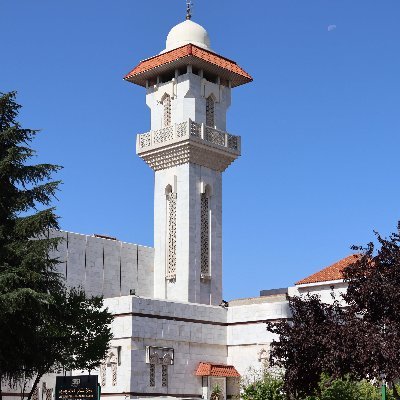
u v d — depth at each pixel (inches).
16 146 1611.7
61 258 2452.0
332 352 1284.4
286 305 2321.6
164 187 2701.8
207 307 2384.4
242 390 2278.5
